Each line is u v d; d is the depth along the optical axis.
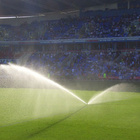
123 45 47.88
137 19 50.22
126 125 11.23
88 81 39.78
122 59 45.53
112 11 55.25
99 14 56.59
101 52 49.03
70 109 15.52
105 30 51.19
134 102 17.75
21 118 13.33
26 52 56.25
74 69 46.28
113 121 12.02
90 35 51.34
